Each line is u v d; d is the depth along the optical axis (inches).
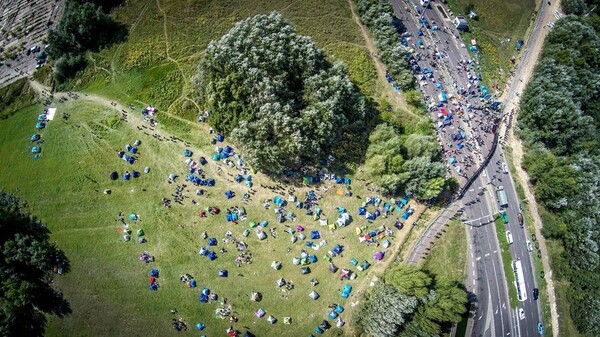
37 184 3078.2
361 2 3774.6
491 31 4045.3
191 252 2925.7
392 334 2682.1
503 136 3565.5
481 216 3248.0
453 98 3619.6
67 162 3129.9
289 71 3107.8
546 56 3860.7
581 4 4160.9
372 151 3142.2
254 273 2913.4
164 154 3139.8
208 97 3065.9
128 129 3211.1
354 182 3171.8
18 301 2630.4
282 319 2847.0
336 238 3034.0
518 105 3720.5
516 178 3430.1
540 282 3221.0
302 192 3107.8
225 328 2815.0
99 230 2957.7
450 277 3058.6
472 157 3427.7
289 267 2942.9
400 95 3540.8
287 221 3036.4
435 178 3065.9
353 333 2856.8
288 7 3698.3
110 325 2807.6
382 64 3641.7
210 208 3004.4
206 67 3105.3
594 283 3125.0
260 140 2930.6
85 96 3346.5
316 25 3671.3
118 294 2842.0
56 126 3250.5
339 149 3218.5
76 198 3031.5
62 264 2874.0
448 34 3914.9
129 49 3462.1
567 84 3572.8
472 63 3831.2
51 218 2984.7
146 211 2999.5
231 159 3132.4
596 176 3238.2
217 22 3580.2
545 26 4158.5
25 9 3786.9
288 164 3137.3
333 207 3100.4
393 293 2704.2
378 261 3019.2
